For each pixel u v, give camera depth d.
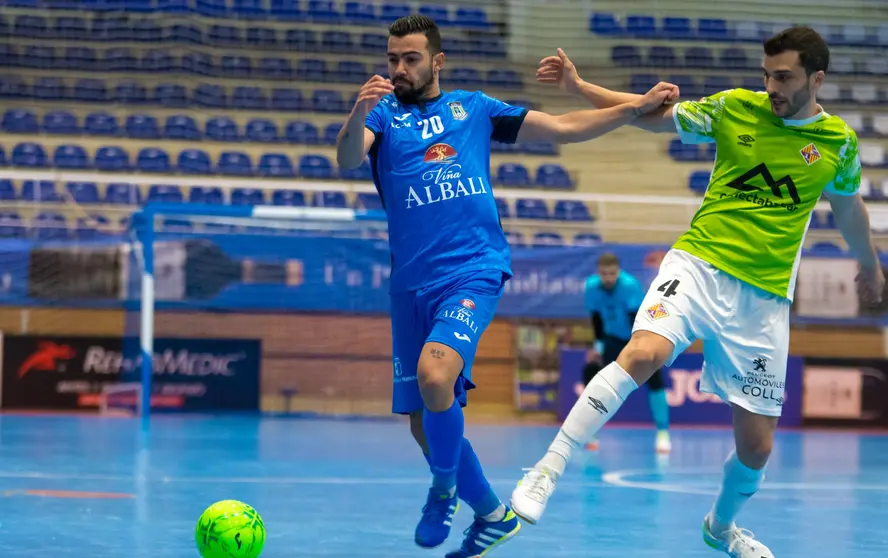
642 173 46.44
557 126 10.02
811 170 9.23
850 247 10.29
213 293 36.41
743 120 9.38
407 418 35.53
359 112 8.96
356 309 37.31
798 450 26.84
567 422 8.68
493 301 9.45
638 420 36.28
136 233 34.59
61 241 36.03
